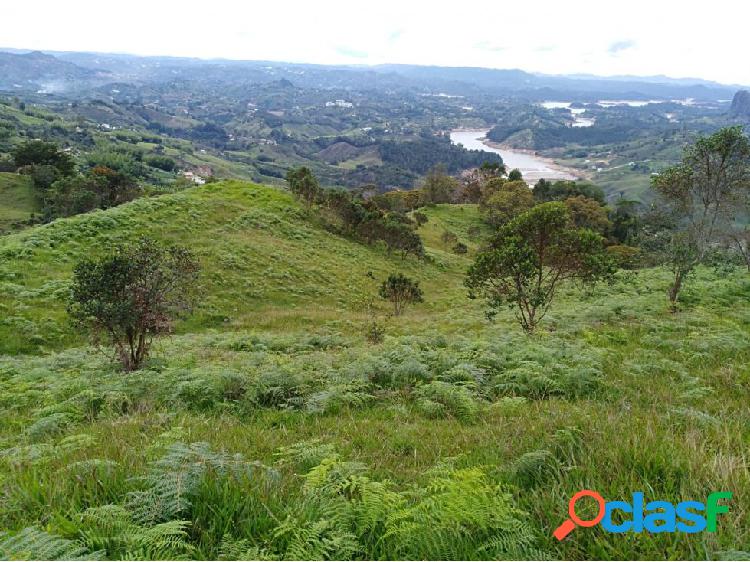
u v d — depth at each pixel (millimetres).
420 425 6160
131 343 12719
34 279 25188
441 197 108438
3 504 3500
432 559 2750
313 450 4629
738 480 3291
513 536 2809
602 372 7703
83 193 67000
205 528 3219
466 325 21156
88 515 3123
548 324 16547
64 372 13203
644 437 4105
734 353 9328
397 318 27734
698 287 22422
